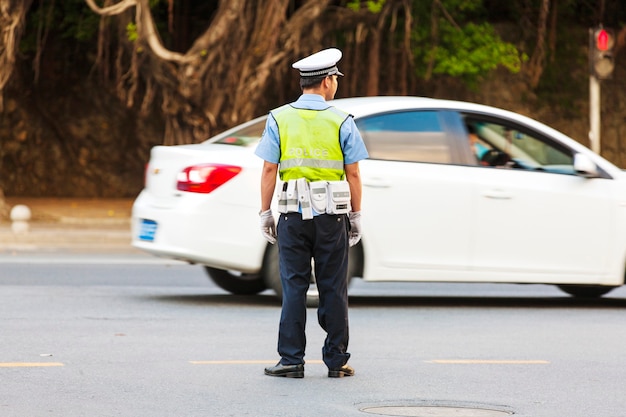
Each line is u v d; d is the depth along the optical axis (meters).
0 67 39.62
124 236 33.69
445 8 44.94
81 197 53.44
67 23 49.59
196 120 39.25
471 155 19.00
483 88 53.56
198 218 17.80
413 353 14.40
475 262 18.86
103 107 54.00
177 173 18.20
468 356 14.24
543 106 54.91
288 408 10.81
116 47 49.25
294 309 12.38
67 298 19.48
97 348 14.17
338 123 12.26
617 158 56.03
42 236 33.19
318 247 12.29
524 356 14.32
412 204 18.48
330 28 41.62
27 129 52.91
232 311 18.20
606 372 13.26
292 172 12.22
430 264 18.64
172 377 12.31
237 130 19.52
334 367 12.52
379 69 45.53
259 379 12.31
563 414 10.84
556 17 53.09
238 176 17.91
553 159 19.55
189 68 38.44
